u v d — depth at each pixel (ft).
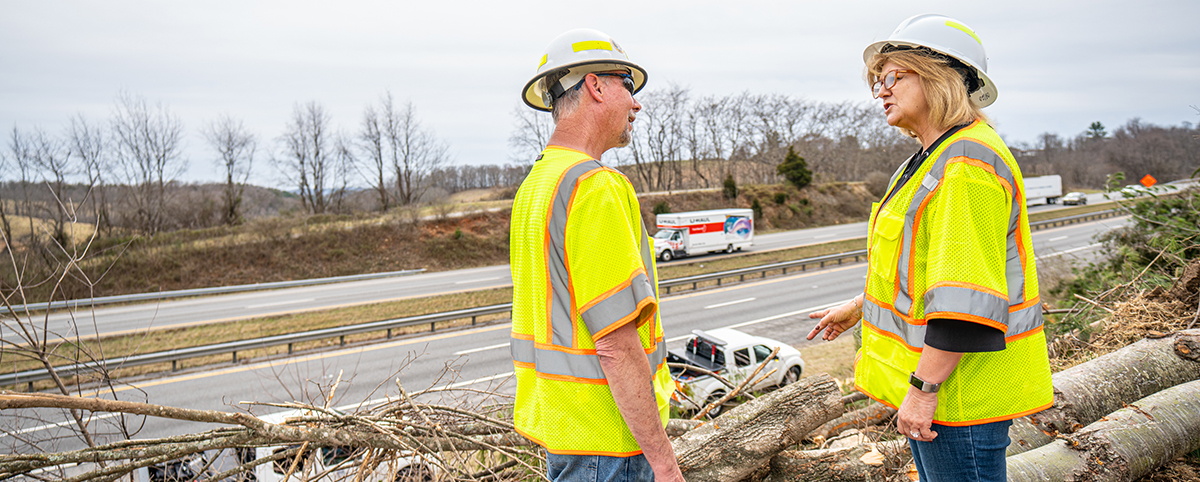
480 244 98.68
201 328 51.39
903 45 5.08
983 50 4.95
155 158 96.48
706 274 67.72
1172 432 7.92
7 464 6.51
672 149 170.40
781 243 107.96
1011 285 4.58
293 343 43.96
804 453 8.17
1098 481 7.33
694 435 7.56
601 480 4.19
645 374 3.94
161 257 76.18
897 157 199.52
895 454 8.09
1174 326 12.37
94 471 7.00
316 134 124.98
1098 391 9.26
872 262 5.23
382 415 9.09
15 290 10.75
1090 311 17.43
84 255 12.39
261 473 10.89
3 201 59.93
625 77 4.74
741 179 189.88
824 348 38.55
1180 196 20.92
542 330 4.29
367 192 133.18
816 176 171.12
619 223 3.96
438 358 40.65
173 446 7.25
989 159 4.34
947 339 4.17
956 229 4.24
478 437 9.30
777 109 190.29
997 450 4.64
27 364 35.29
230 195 105.19
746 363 29.91
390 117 132.16
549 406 4.27
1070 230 104.17
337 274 86.43
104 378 11.24
